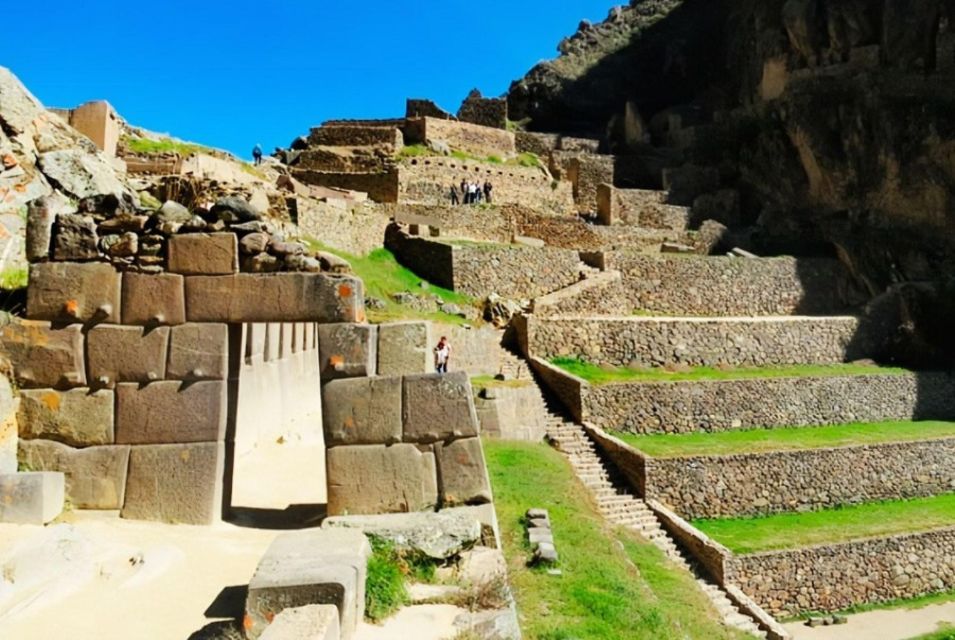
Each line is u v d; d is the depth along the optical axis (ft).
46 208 24.71
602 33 221.87
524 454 54.13
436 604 19.13
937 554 55.31
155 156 66.08
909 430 71.61
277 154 116.06
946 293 94.07
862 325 91.04
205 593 19.03
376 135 116.57
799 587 50.16
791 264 107.04
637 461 56.44
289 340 49.90
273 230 25.54
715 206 132.87
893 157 116.37
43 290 24.26
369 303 67.92
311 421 51.85
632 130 165.27
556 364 73.36
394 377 23.94
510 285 86.63
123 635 16.71
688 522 55.67
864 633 47.91
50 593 18.13
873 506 62.18
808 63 133.49
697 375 74.23
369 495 23.38
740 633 40.19
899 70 119.24
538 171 128.98
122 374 23.99
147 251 24.39
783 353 84.94
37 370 23.94
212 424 23.84
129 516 23.38
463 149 129.70
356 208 84.94
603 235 110.52
